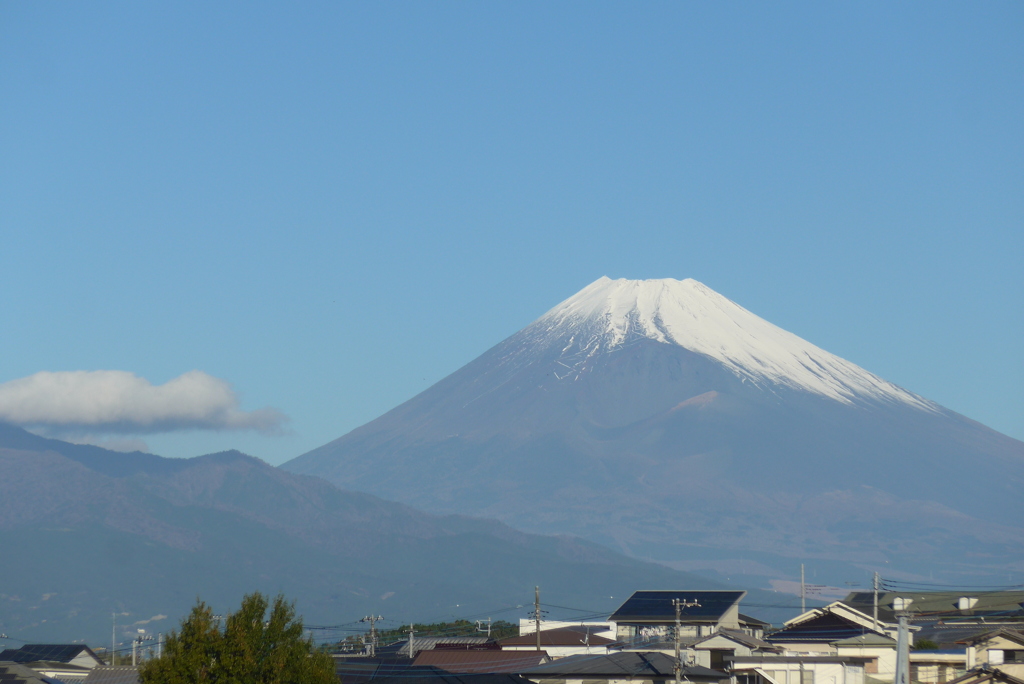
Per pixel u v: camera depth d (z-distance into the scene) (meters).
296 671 40.25
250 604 41.53
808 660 57.72
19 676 58.41
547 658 70.56
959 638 64.50
